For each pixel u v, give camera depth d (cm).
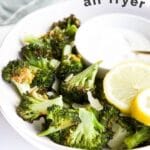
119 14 66
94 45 63
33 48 60
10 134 54
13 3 78
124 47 64
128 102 54
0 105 52
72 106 55
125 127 53
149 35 66
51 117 50
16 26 62
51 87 58
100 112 53
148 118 51
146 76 57
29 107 53
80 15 68
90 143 50
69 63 59
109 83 56
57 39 63
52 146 50
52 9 66
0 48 58
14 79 55
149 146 51
